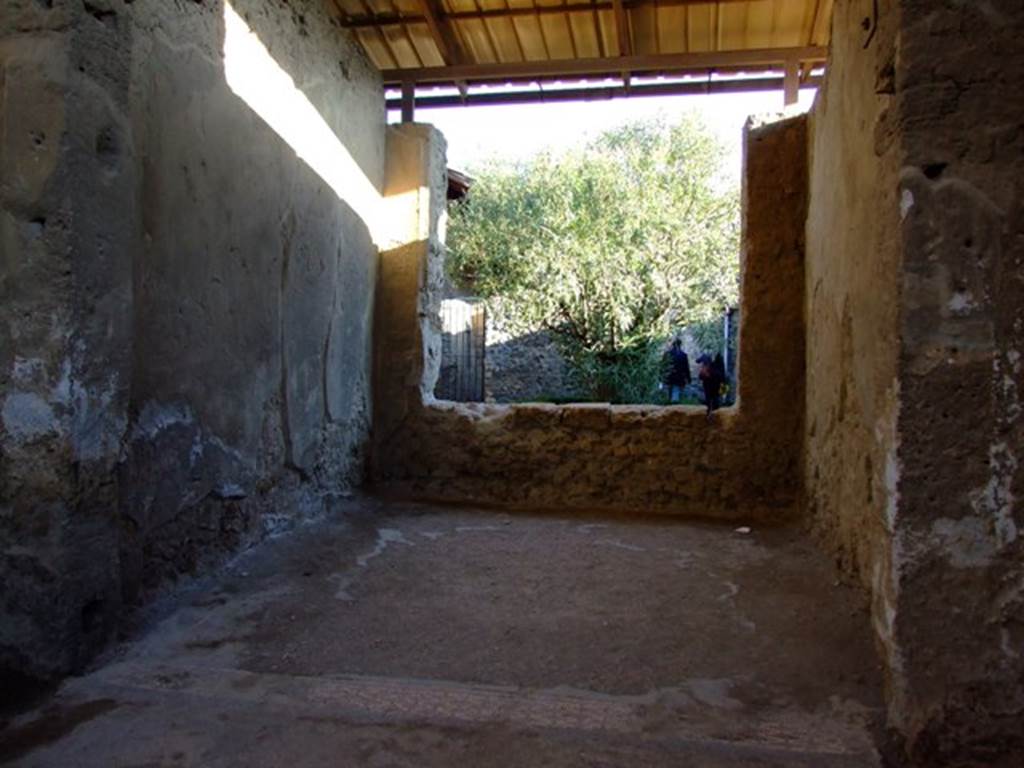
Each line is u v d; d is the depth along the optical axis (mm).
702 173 9508
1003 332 1823
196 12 3113
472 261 10500
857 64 2828
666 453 4773
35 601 2262
